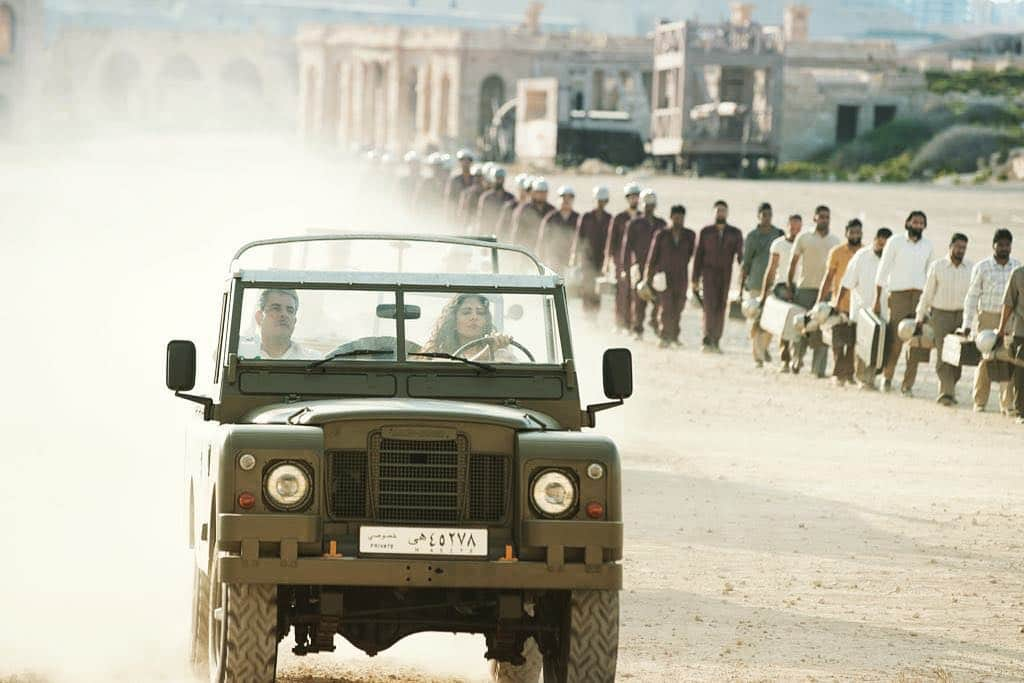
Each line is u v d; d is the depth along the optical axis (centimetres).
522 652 2161
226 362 2120
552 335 2177
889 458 4512
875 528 3538
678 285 7331
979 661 2447
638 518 3572
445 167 9638
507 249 2309
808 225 12544
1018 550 3350
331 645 2030
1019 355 5359
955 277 5734
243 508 1883
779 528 3506
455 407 1989
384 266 2314
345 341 2166
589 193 17062
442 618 2039
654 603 2778
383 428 1938
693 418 5178
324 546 1909
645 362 6719
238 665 1888
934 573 3109
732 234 7181
